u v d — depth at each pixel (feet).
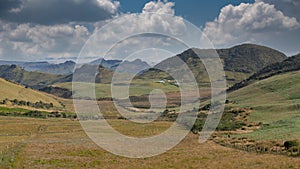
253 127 367.45
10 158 211.61
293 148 215.72
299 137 261.03
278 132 304.71
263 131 327.26
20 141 324.60
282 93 567.59
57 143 294.25
